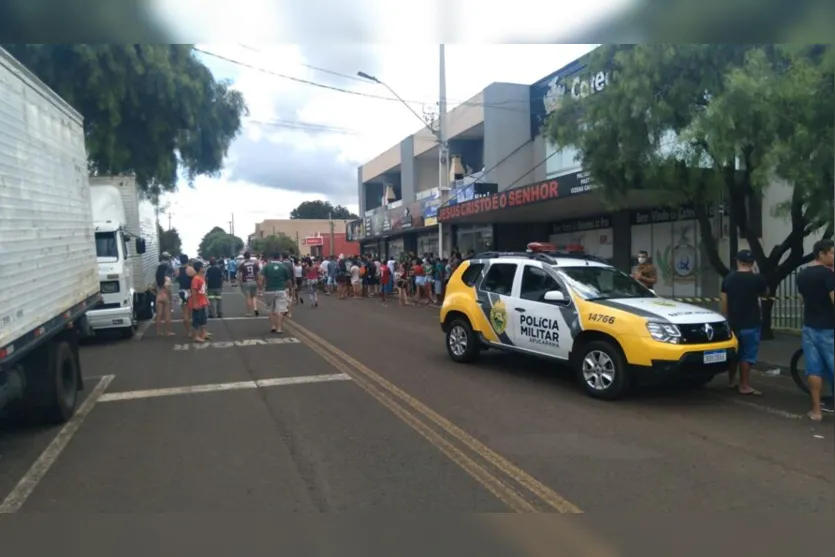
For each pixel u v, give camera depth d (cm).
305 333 1472
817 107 836
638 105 1090
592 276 916
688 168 1155
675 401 802
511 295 965
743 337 830
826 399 801
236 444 630
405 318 1812
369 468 561
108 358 1166
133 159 2072
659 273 2019
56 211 693
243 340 1370
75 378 766
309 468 561
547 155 2720
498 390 862
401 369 1011
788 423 705
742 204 1220
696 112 1062
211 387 895
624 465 567
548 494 502
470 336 1037
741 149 993
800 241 1191
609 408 768
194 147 2294
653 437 651
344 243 6669
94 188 1471
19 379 627
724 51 1048
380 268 2594
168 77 1888
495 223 2708
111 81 1783
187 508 479
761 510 474
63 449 623
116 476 546
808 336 719
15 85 579
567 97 1294
